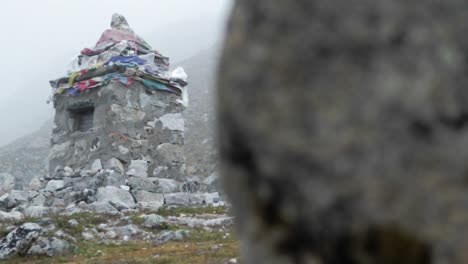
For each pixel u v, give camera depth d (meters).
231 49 1.78
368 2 1.62
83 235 10.08
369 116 1.56
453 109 1.54
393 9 1.60
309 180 1.61
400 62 1.57
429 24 1.58
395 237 1.52
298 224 1.64
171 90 17.16
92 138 15.80
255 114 1.69
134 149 15.73
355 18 1.61
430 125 1.54
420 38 1.57
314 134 1.60
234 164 1.81
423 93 1.54
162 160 16.33
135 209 13.43
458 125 1.54
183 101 17.59
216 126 1.89
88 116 16.70
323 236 1.60
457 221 1.49
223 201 15.20
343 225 1.57
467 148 1.52
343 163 1.56
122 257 8.39
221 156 1.88
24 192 14.95
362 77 1.58
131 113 15.99
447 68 1.56
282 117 1.65
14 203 14.59
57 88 16.84
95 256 8.67
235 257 7.59
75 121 16.73
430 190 1.51
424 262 1.51
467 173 1.51
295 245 1.66
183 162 16.89
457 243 1.48
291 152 1.62
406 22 1.59
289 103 1.64
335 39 1.62
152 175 15.95
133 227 10.70
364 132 1.56
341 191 1.56
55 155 16.48
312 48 1.64
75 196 14.09
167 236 10.10
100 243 9.75
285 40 1.68
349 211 1.56
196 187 16.41
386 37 1.59
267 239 1.71
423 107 1.54
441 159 1.52
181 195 15.02
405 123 1.54
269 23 1.71
